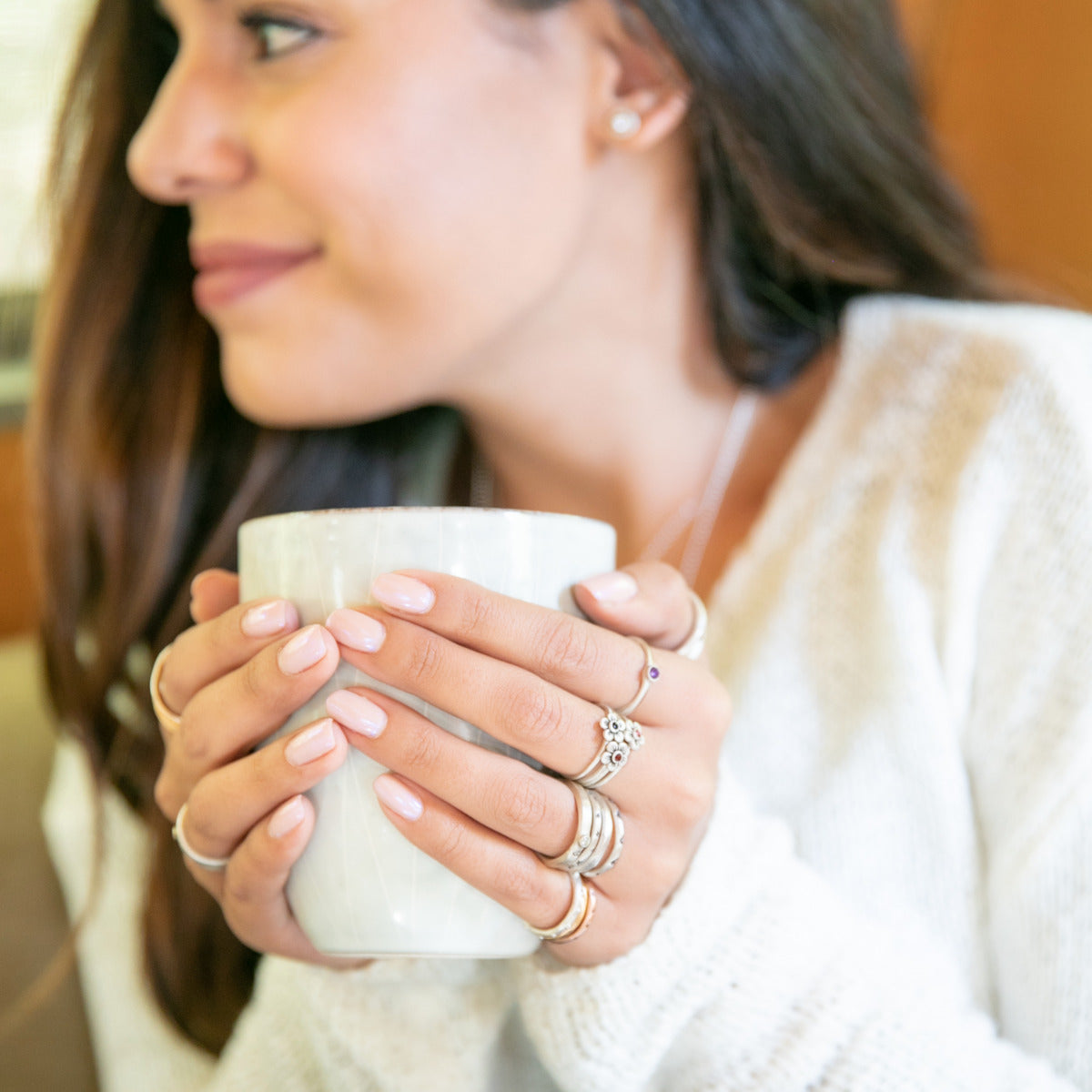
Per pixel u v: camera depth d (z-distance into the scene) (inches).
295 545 17.3
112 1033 25.4
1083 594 21.8
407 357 22.2
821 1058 18.6
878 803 22.5
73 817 27.2
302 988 21.1
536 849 17.4
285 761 17.0
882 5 26.2
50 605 27.7
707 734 18.2
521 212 21.9
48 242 27.5
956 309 25.0
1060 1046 20.3
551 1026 18.8
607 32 22.4
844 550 23.8
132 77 26.0
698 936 18.6
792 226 24.9
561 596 17.7
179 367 27.2
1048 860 20.9
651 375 25.0
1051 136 35.8
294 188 21.1
